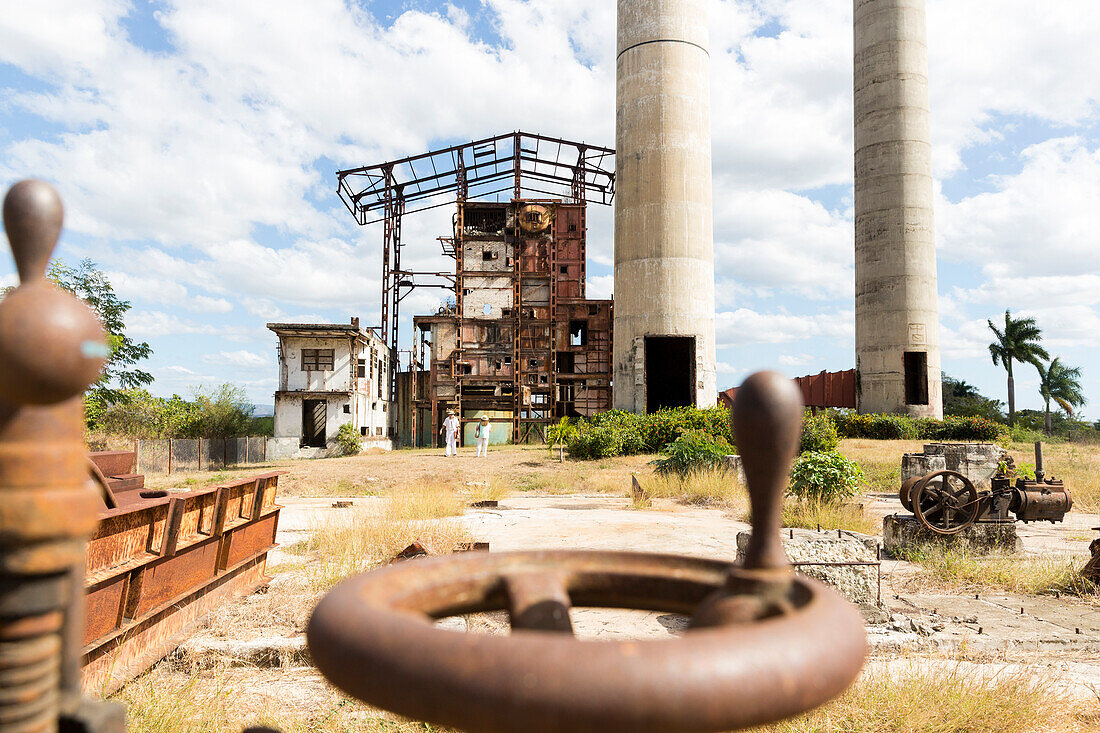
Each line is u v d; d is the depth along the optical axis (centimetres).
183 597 482
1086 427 6181
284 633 500
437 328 4025
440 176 4275
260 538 655
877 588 571
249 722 360
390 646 54
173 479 2070
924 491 881
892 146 3838
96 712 61
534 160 4275
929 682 400
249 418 3444
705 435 2295
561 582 87
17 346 47
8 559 52
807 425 2059
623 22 3375
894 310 3791
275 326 3394
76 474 57
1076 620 582
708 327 3234
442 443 3978
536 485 1759
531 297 4069
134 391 2956
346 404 3441
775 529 73
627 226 3284
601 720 46
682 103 3259
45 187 60
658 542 898
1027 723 373
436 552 737
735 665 51
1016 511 970
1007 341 6203
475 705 48
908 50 3866
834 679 57
